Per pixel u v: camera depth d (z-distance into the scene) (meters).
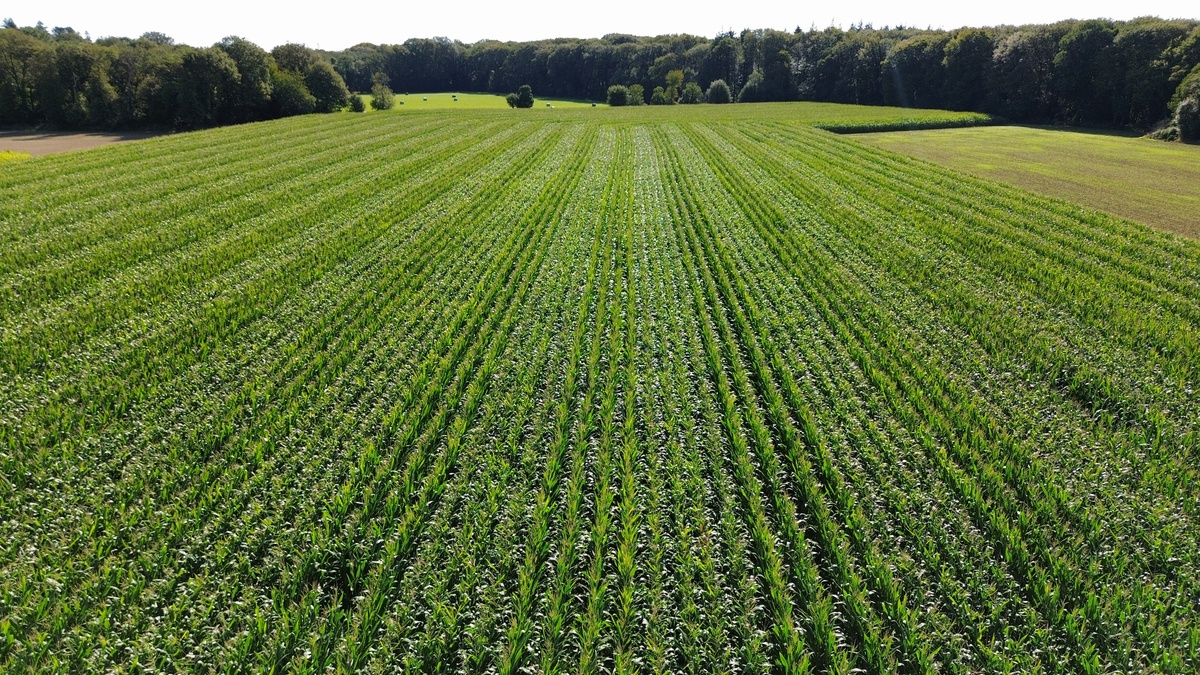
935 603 7.08
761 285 17.67
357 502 8.51
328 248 20.19
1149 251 21.38
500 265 19.09
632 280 17.94
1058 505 8.64
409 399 11.12
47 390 11.02
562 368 12.56
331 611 6.64
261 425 10.26
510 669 6.07
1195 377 12.47
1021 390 12.02
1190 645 6.43
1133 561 7.70
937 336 14.35
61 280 16.45
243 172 33.00
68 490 8.38
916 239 22.20
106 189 27.92
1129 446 10.12
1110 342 14.09
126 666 6.07
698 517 8.16
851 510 8.54
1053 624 6.79
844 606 7.03
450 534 7.98
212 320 14.25
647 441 9.85
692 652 6.33
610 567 7.50
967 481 8.91
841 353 13.45
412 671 6.03
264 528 7.82
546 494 8.66
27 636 6.27
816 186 31.75
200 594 6.88
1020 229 24.09
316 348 13.32
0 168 32.44
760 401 11.70
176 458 9.20
